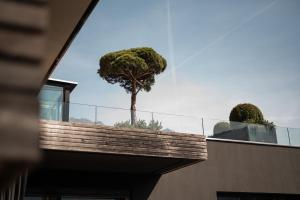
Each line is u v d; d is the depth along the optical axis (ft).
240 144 45.88
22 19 3.74
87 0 16.05
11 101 3.41
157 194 38.70
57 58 19.60
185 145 33.12
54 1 15.83
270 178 46.26
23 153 3.19
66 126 29.09
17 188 23.93
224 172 43.32
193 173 41.37
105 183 36.94
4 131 3.23
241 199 44.24
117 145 30.45
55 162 32.60
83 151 29.07
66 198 35.19
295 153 49.65
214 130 44.60
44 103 33.78
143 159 32.78
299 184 48.21
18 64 3.60
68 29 17.80
